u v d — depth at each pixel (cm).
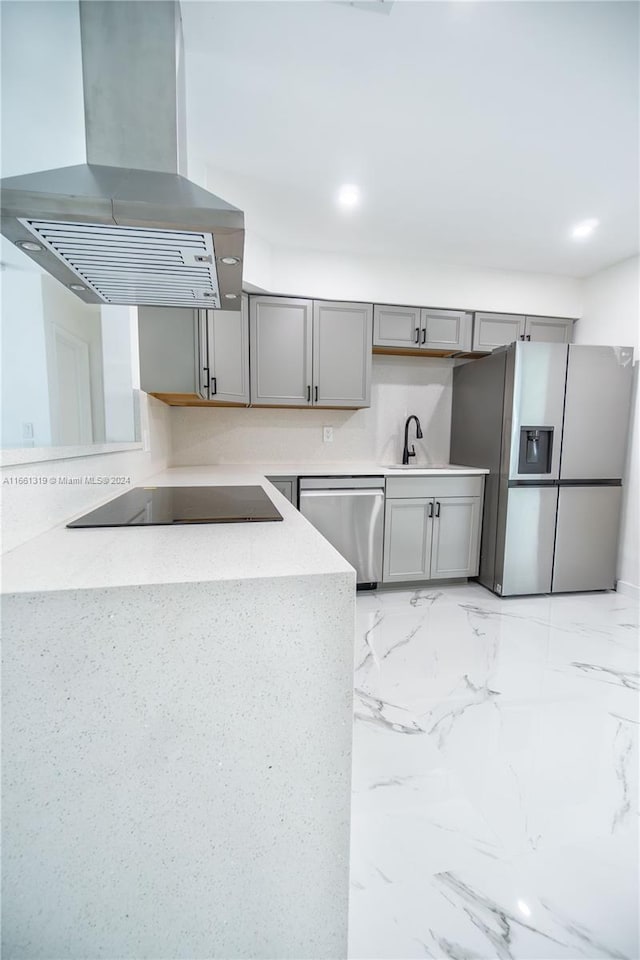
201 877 71
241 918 74
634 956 89
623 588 296
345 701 72
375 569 288
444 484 295
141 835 68
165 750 67
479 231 256
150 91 99
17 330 88
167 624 64
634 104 158
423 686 183
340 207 230
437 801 126
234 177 205
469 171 200
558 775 136
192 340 208
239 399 265
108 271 103
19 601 60
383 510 285
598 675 193
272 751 71
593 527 291
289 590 67
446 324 305
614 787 132
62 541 85
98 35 96
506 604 276
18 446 88
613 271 302
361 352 292
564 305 325
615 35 129
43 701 62
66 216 78
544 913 97
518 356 270
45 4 96
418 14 122
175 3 99
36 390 97
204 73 144
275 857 74
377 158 190
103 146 98
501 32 128
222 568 70
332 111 162
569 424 280
